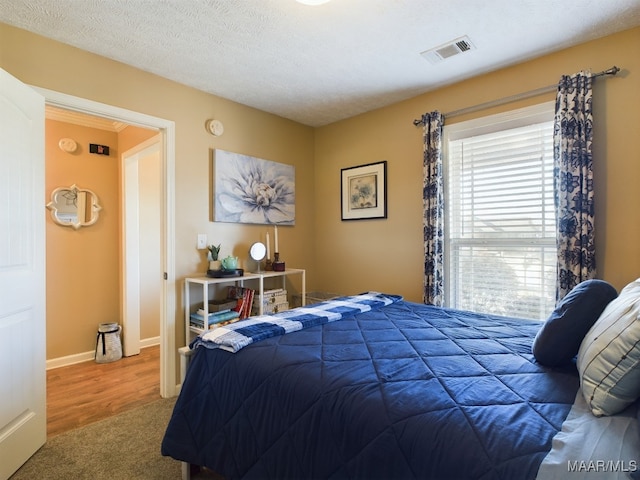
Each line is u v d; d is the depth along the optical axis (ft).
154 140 10.11
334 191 12.25
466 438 2.96
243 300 9.53
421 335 5.65
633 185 6.81
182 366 5.84
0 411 5.58
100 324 11.81
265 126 11.22
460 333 5.76
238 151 10.46
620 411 3.08
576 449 2.62
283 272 10.41
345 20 6.54
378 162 10.94
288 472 4.04
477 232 9.04
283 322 6.10
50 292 10.86
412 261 10.19
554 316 4.42
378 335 5.66
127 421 7.52
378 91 9.76
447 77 8.93
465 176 9.22
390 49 7.57
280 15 6.37
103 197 11.98
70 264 11.27
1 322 5.63
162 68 8.35
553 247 7.89
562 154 7.27
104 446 6.57
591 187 7.00
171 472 5.83
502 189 8.61
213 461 4.87
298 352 4.87
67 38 7.06
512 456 2.71
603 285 4.35
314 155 12.91
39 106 6.55
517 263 8.40
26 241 6.19
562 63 7.63
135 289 12.17
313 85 9.35
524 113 8.17
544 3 6.08
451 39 7.20
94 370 10.63
